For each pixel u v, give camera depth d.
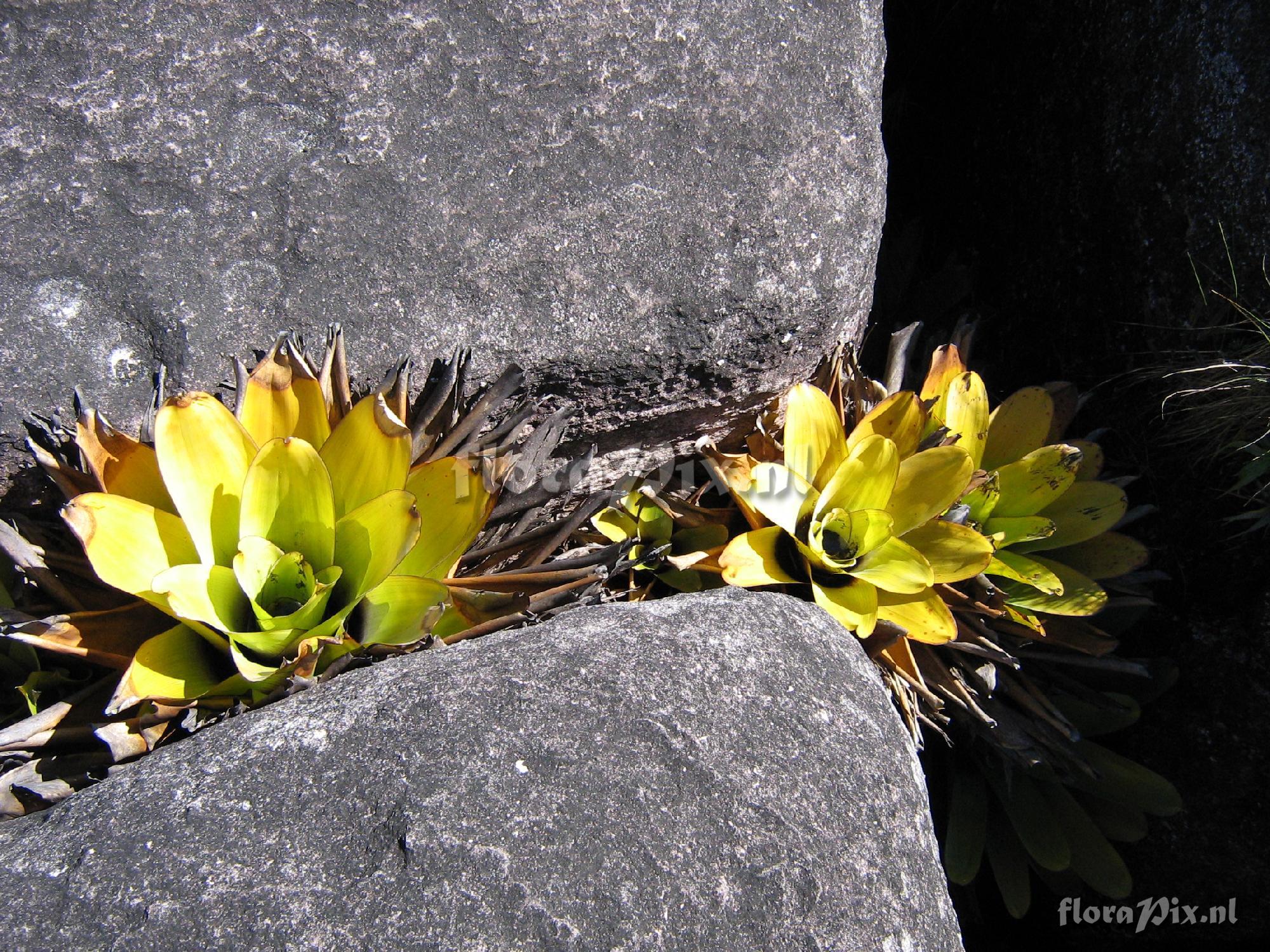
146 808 1.14
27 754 1.32
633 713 1.21
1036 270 1.95
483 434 1.53
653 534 1.68
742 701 1.25
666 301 1.53
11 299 1.40
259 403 1.41
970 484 1.60
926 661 1.63
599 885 1.12
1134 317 1.79
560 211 1.52
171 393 1.44
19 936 1.07
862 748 1.27
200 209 1.46
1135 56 1.76
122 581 1.32
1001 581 1.71
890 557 1.55
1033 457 1.68
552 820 1.14
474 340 1.50
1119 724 1.84
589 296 1.52
